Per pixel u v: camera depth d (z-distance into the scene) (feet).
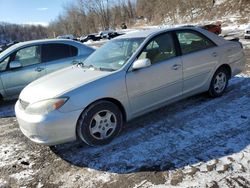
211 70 16.49
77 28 303.48
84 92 11.80
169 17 195.00
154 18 225.15
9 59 20.65
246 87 18.94
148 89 13.64
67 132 11.59
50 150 12.91
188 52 15.42
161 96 14.30
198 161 10.74
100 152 12.20
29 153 12.85
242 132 12.62
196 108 15.96
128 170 10.68
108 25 278.87
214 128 13.29
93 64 14.62
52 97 11.48
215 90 17.13
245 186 9.06
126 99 12.96
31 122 11.46
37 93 12.21
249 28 51.49
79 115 11.74
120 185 9.87
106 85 12.30
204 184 9.37
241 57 18.57
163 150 11.80
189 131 13.25
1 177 11.13
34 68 21.03
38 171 11.32
